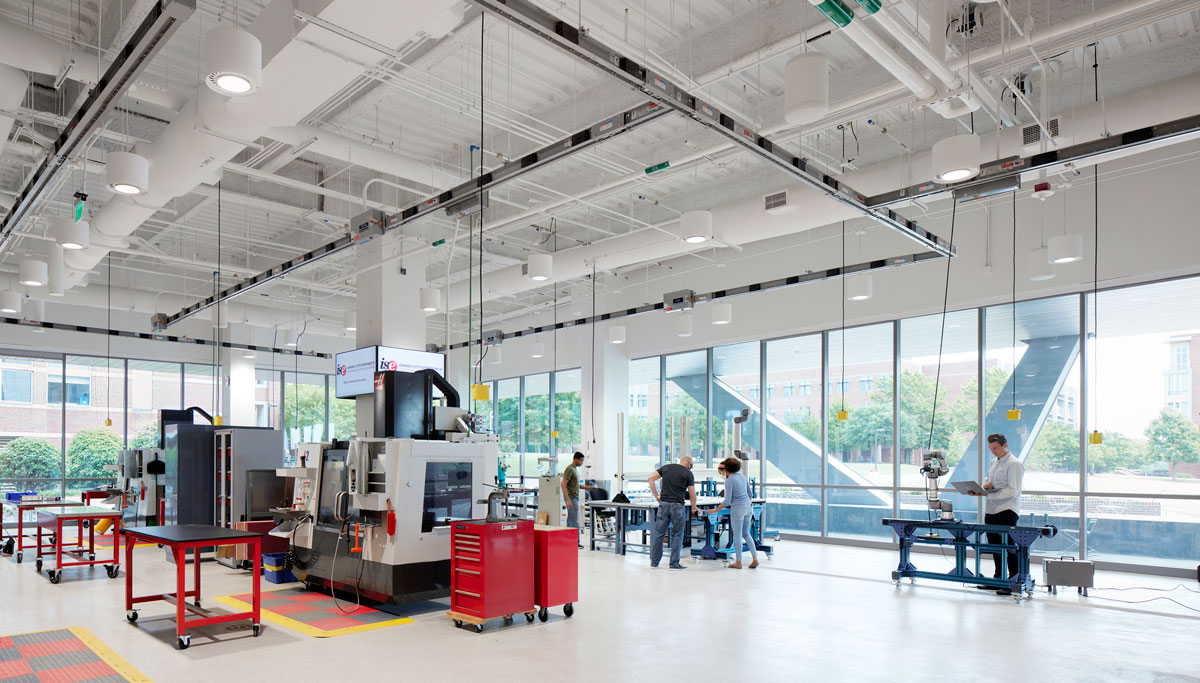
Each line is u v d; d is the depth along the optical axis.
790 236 12.73
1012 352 10.35
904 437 11.41
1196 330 8.83
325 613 6.56
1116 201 9.15
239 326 17.27
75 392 15.85
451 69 8.14
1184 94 6.73
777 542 12.30
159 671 4.90
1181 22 7.52
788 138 8.36
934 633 5.98
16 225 8.48
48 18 7.19
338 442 7.54
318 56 5.41
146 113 9.03
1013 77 7.97
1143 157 8.95
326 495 7.45
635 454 15.62
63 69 6.72
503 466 12.25
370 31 5.08
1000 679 4.81
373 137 9.76
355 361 11.73
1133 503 9.19
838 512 12.16
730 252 13.68
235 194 10.07
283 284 15.43
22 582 8.05
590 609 6.85
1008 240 10.09
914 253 10.27
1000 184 6.85
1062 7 6.52
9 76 6.67
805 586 8.07
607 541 12.05
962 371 10.83
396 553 6.39
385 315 11.56
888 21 5.03
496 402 19.73
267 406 18.55
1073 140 7.24
